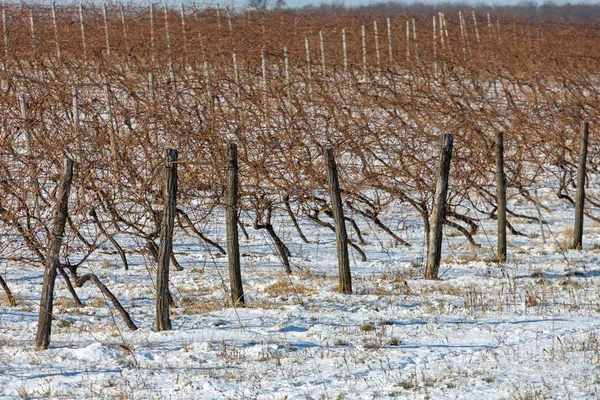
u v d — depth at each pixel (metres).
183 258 68.00
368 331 40.16
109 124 70.25
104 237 69.12
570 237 75.69
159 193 59.88
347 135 74.31
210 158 67.88
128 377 32.56
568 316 42.97
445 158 55.97
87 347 36.78
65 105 76.75
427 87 106.56
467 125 81.62
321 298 50.09
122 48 116.69
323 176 71.00
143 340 39.12
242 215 83.38
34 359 35.59
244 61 113.25
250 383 31.27
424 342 37.44
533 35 163.50
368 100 89.62
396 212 87.06
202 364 34.41
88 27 120.44
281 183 71.62
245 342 38.38
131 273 61.34
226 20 137.25
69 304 49.59
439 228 56.81
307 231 80.06
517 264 62.34
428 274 56.97
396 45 139.00
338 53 132.62
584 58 141.12
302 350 36.47
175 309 48.03
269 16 139.88
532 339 37.16
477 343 36.81
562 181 88.50
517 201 93.19
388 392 29.33
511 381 29.95
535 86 123.19
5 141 62.31
